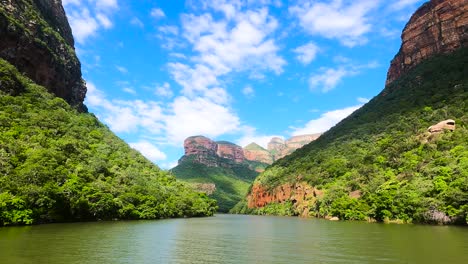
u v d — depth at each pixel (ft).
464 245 134.00
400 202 276.41
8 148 233.96
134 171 362.12
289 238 167.94
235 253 120.16
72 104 464.65
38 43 384.68
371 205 316.19
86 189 259.39
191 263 101.04
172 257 110.32
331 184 420.36
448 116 392.47
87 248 122.31
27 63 373.40
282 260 106.63
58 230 180.04
